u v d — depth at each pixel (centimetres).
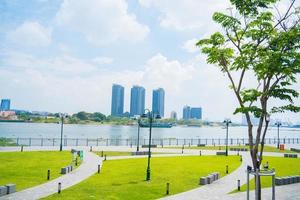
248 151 6181
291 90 1675
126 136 15325
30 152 4888
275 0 1731
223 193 2431
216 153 5338
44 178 2861
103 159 4366
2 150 5050
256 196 1655
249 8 1769
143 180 2880
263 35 1753
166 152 5609
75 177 2959
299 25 1672
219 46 1933
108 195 2262
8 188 2222
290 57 1606
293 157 5147
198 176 3172
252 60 1741
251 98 1698
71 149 5459
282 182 2798
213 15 1850
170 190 2492
